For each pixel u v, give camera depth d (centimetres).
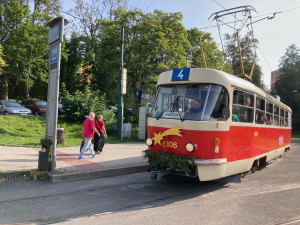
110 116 1803
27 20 2795
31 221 462
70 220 470
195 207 557
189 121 632
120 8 2422
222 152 648
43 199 584
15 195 605
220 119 647
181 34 2398
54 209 525
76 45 3341
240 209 552
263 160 990
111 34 2398
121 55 1611
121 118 1630
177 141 646
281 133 1289
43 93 4259
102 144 1127
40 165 773
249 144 786
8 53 2769
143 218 485
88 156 1052
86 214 502
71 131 1662
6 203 550
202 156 620
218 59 3047
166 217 493
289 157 1509
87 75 3128
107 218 482
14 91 4269
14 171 754
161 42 2183
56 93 769
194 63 2786
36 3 3066
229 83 676
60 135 1328
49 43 820
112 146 1385
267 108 996
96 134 1111
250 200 620
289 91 4562
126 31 2320
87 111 1792
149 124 718
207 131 622
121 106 1628
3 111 2073
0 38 2822
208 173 628
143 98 2456
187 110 660
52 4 3088
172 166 619
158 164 652
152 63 2345
